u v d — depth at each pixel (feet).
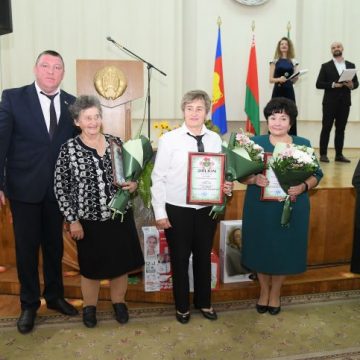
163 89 19.25
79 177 6.91
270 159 7.59
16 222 7.50
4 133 6.95
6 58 17.95
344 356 6.97
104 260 7.24
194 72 19.67
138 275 9.57
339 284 9.76
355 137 21.59
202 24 19.36
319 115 20.76
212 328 7.88
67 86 18.53
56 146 7.29
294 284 9.45
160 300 9.05
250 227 8.13
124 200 7.00
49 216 7.69
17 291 9.38
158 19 18.84
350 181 11.59
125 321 8.00
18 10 17.80
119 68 10.45
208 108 7.45
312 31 20.17
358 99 20.94
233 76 19.92
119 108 10.52
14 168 7.27
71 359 6.81
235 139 7.30
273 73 16.67
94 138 7.12
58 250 8.02
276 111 7.68
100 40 18.49
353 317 8.41
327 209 10.57
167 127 10.98
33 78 18.26
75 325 7.91
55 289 8.25
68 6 18.15
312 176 7.87
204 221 7.77
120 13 18.53
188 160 7.31
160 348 7.16
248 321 8.17
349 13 20.18
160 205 7.57
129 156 7.04
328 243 10.71
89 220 7.09
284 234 7.89
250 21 19.72
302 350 7.15
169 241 7.84
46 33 18.13
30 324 7.63
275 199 7.77
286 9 19.95
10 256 10.22
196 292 8.24
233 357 6.91
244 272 9.52
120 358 6.86
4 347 7.14
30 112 7.16
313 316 8.42
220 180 7.36
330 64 16.34
